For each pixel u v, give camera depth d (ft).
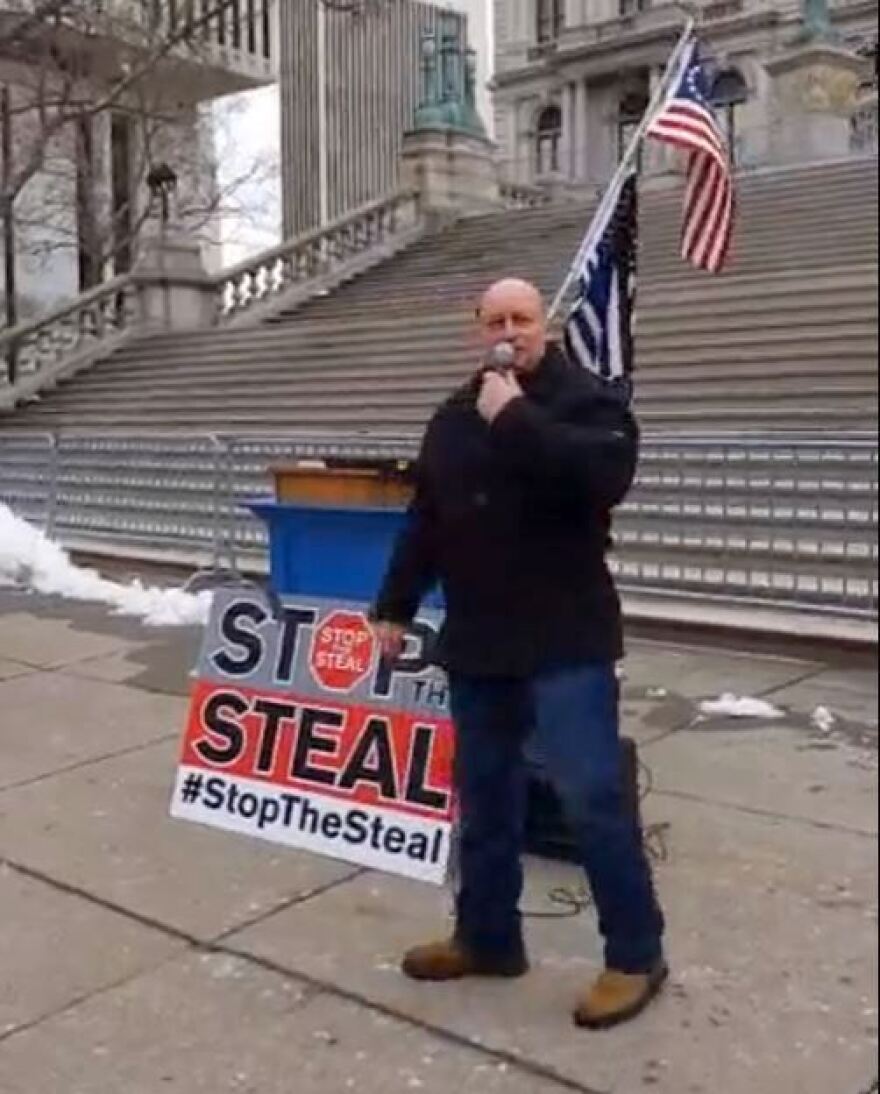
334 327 57.93
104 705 20.79
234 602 15.38
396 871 13.57
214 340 61.26
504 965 11.26
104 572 35.17
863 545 23.65
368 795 13.98
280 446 33.53
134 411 54.75
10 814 15.74
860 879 12.99
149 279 66.18
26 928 12.55
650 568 27.20
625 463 9.93
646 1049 10.06
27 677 22.82
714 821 14.82
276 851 14.30
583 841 10.54
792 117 78.74
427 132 78.38
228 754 15.15
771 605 25.11
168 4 84.53
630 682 21.50
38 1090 9.76
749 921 12.17
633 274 15.17
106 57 77.66
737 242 52.85
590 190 93.71
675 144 18.21
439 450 10.56
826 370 35.81
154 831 15.02
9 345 62.34
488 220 76.07
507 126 157.07
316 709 14.55
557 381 10.19
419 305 62.44
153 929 12.49
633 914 10.55
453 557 10.52
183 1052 10.27
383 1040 10.37
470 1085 9.70
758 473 25.71
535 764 13.29
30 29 62.75
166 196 74.28
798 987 10.92
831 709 19.49
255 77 95.76
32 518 40.04
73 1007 11.02
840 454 24.25
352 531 14.58
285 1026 10.64
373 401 46.83
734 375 37.81
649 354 41.91
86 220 91.40
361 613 14.33
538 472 9.85
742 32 122.42
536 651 10.26
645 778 16.39
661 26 137.80
